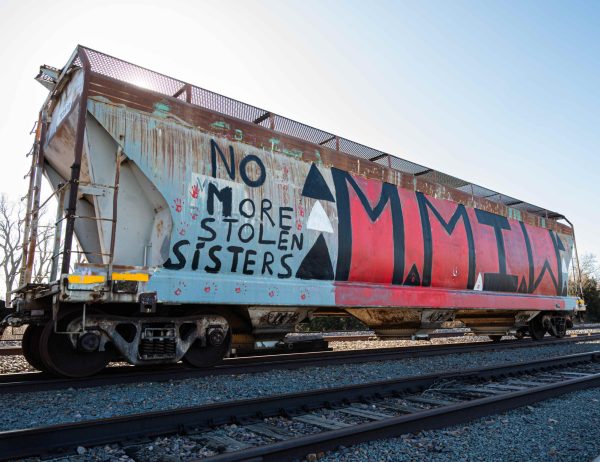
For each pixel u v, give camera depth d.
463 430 4.59
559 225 16.62
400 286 10.04
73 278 5.85
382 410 5.26
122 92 6.81
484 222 12.84
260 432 4.21
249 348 8.16
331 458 3.72
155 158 6.90
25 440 3.53
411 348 11.29
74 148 6.93
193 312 7.14
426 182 11.43
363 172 9.97
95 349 6.23
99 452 3.66
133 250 7.00
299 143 8.87
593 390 6.79
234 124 7.96
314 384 6.57
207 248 7.16
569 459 3.92
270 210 8.00
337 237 8.95
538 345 13.49
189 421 4.30
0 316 7.15
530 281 14.03
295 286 8.08
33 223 7.47
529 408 5.58
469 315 14.52
